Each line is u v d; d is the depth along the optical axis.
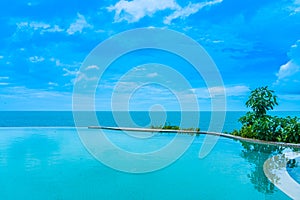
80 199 6.06
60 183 7.22
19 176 7.84
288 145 13.12
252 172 8.30
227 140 14.38
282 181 7.18
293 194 6.21
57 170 8.52
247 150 11.84
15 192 6.53
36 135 15.71
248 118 15.82
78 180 7.46
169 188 6.88
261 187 6.83
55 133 16.42
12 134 16.05
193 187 6.93
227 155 10.97
